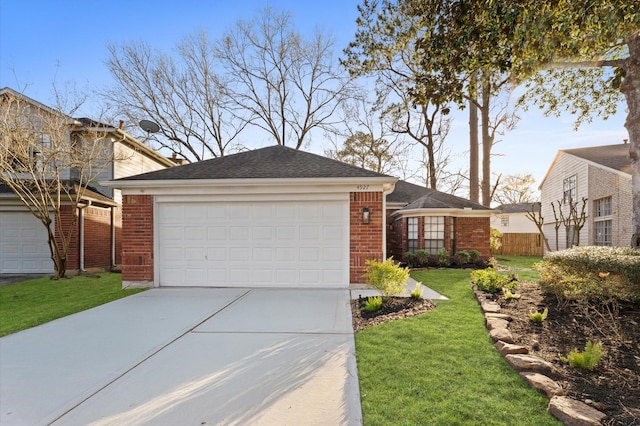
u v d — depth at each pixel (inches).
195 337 200.1
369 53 588.1
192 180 342.6
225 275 353.1
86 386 140.4
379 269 260.2
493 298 269.3
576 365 141.5
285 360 164.7
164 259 356.2
